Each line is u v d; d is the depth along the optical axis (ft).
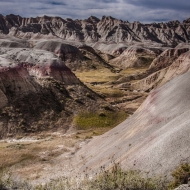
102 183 43.29
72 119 168.55
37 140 139.13
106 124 168.55
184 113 68.74
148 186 41.47
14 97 168.86
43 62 237.86
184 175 39.55
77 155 108.58
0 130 146.20
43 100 177.27
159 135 65.00
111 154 80.59
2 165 96.27
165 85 111.45
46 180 75.15
